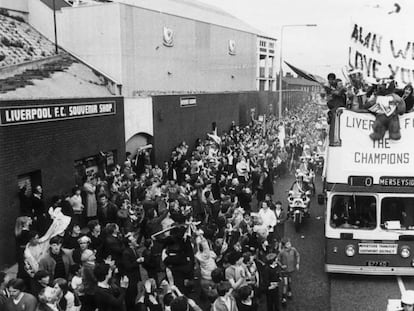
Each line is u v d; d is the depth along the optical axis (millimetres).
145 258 9023
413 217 11398
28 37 23688
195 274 11680
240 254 8781
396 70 11805
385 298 10898
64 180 16000
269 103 52906
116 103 20078
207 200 14680
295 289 11430
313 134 36562
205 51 35438
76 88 20422
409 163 11289
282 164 25750
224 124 36406
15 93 16094
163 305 7809
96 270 7398
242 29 45938
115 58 24562
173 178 19500
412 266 11422
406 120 11227
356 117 11430
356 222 11617
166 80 29422
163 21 28516
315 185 23609
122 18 24297
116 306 7336
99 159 18359
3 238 12586
